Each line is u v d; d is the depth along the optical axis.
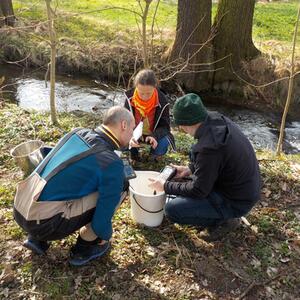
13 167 4.30
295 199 4.11
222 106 8.73
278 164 4.79
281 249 3.42
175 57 8.88
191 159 3.42
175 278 3.07
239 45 8.83
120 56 8.96
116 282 3.00
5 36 10.27
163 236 3.46
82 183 2.64
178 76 9.05
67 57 9.75
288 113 8.34
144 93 3.96
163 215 3.59
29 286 2.93
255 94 8.81
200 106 2.89
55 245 3.27
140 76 3.91
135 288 2.96
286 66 8.46
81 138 2.72
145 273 3.10
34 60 10.02
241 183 3.04
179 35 8.72
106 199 2.67
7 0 10.32
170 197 3.48
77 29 10.63
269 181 4.36
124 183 3.11
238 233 3.54
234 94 8.97
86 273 3.05
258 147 7.01
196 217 3.27
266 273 3.18
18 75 9.88
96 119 6.12
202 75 8.99
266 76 8.67
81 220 2.77
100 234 2.80
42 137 4.95
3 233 3.40
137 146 4.09
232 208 3.19
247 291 2.99
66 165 2.62
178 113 2.90
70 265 3.10
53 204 2.63
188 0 8.33
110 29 10.66
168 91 9.16
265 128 7.84
